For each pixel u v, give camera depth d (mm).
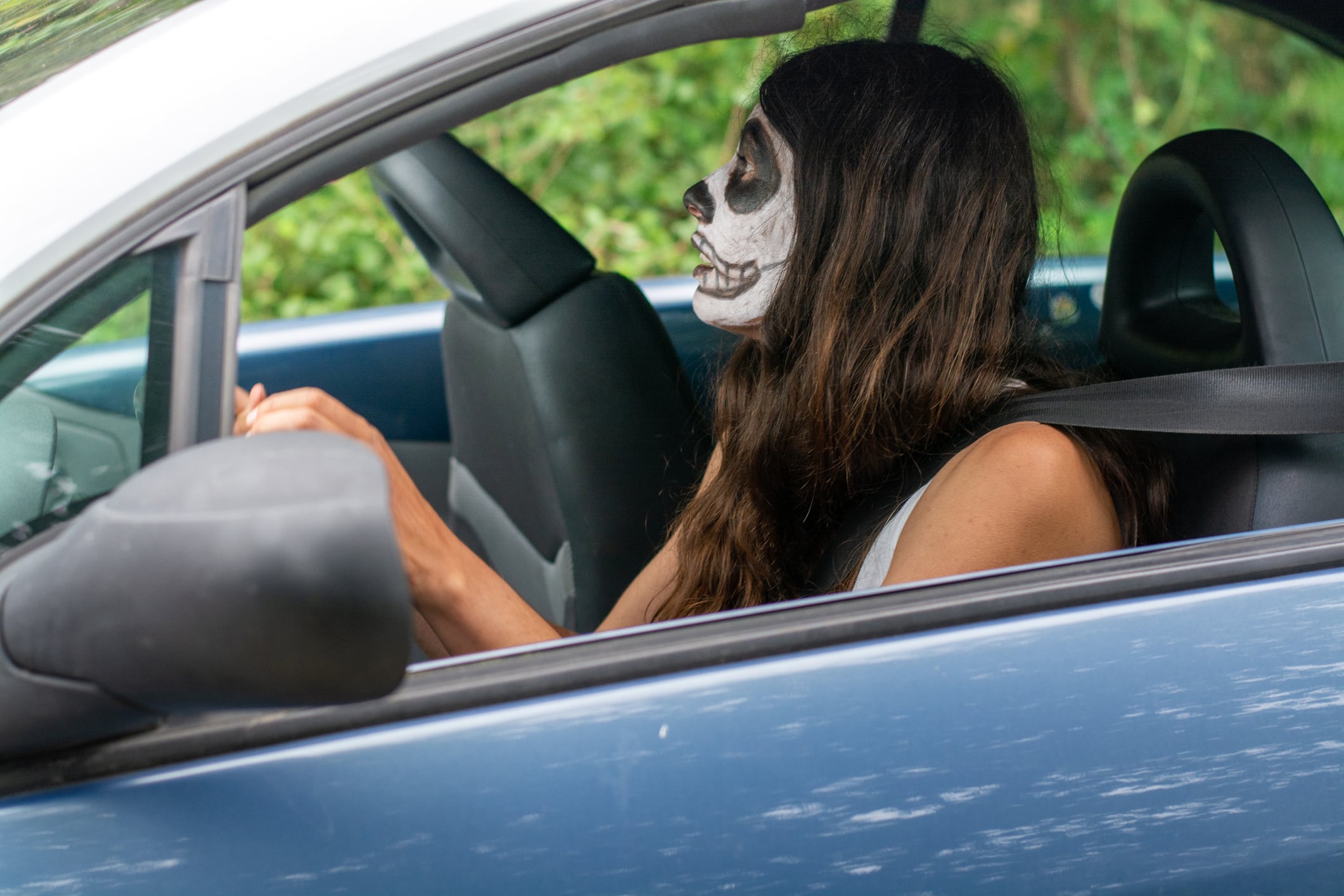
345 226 4742
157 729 834
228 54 871
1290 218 1311
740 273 1304
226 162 839
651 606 1547
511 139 5102
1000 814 924
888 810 909
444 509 2342
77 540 707
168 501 679
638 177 5133
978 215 1229
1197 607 974
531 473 1938
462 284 1905
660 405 1893
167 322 835
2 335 810
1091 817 937
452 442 2285
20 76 965
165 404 837
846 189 1228
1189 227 1548
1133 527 1194
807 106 1239
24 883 800
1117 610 964
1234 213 1328
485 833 859
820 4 996
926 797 915
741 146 1292
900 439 1255
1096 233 4219
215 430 841
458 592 1173
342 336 2338
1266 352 1278
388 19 882
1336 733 979
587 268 1832
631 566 1910
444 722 867
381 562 653
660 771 883
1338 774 977
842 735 908
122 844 814
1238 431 1140
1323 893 989
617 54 911
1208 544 1024
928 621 942
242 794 832
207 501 669
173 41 881
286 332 2348
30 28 1115
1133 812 944
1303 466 1207
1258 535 1041
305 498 659
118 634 688
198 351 834
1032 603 960
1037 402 1210
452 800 858
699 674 902
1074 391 1197
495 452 2074
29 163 843
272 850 831
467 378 2094
